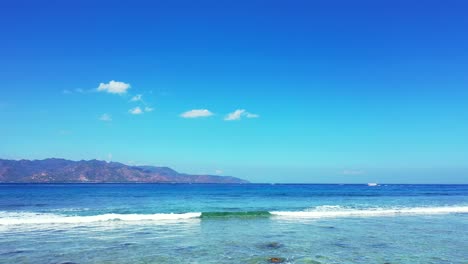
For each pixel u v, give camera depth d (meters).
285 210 37.06
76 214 31.28
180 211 35.50
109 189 97.19
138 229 23.73
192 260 15.05
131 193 72.44
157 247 17.75
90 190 87.62
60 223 26.22
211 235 21.47
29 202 44.56
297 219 29.83
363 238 20.56
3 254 16.08
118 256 15.73
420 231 23.27
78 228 23.97
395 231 23.25
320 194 71.81
